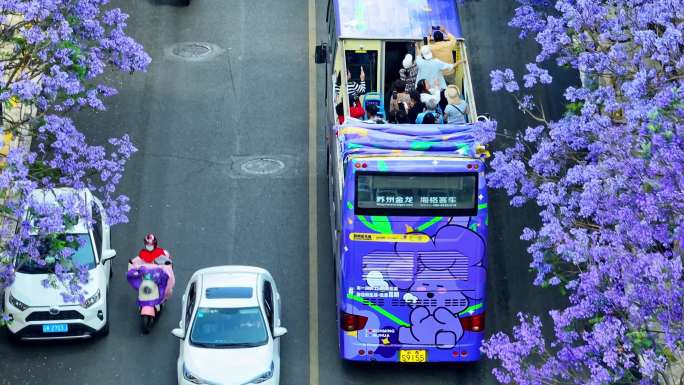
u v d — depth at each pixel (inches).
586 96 1428.4
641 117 1263.5
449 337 1585.9
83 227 1713.8
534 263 1405.0
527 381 1258.0
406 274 1546.5
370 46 1791.3
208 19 2578.7
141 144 2162.9
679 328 1141.7
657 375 1188.5
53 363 1659.7
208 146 2172.7
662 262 1151.6
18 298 1643.7
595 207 1277.1
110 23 1663.4
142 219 1977.1
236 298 1616.6
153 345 1707.7
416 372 1668.3
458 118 1665.8
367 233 1518.2
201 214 1998.0
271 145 2181.3
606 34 1459.2
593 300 1233.4
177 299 1804.9
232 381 1524.4
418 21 1806.1
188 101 2295.8
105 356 1679.4
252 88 2346.2
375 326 1579.7
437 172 1477.6
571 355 1244.5
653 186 1225.4
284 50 2477.9
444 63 1717.5
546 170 1460.4
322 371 1664.6
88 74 1579.7
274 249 1924.2
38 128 1528.1
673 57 1341.0
